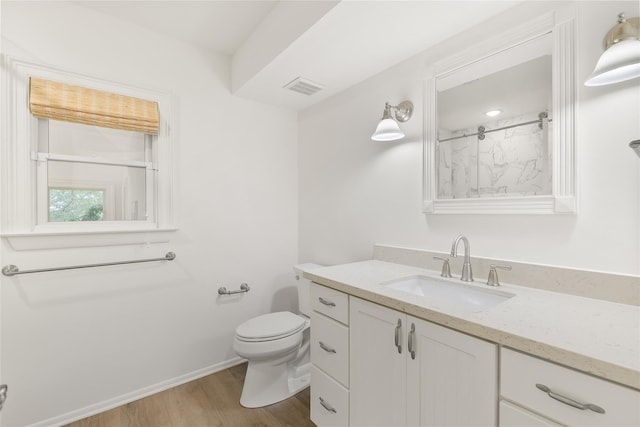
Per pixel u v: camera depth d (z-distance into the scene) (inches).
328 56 64.6
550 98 44.9
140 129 69.4
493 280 48.3
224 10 66.6
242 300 88.4
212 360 82.3
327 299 55.3
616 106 39.0
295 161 101.1
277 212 96.3
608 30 39.5
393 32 55.9
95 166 66.6
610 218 39.6
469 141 54.9
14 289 56.8
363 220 76.9
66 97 60.2
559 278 43.7
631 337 28.4
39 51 59.1
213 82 82.9
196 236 79.7
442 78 59.1
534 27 46.1
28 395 58.2
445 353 36.1
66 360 62.0
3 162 55.6
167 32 74.4
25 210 57.7
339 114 84.2
